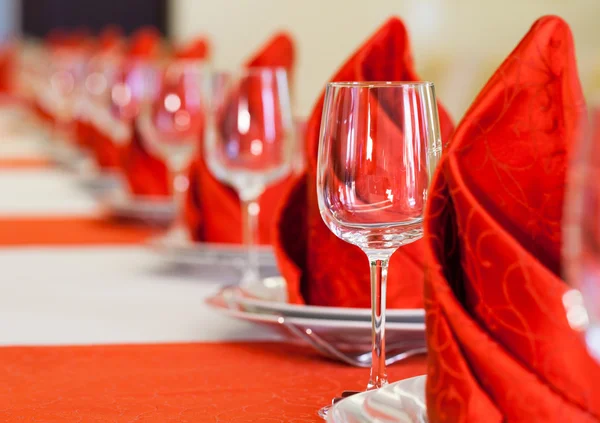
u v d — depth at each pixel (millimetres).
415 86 851
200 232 1776
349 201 863
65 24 13555
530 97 804
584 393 722
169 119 2000
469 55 4453
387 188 854
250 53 9336
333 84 864
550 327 730
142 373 1069
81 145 3818
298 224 1249
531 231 804
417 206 860
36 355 1152
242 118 1537
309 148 1191
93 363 1114
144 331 1279
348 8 8047
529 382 724
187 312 1403
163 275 1714
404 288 1148
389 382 1040
